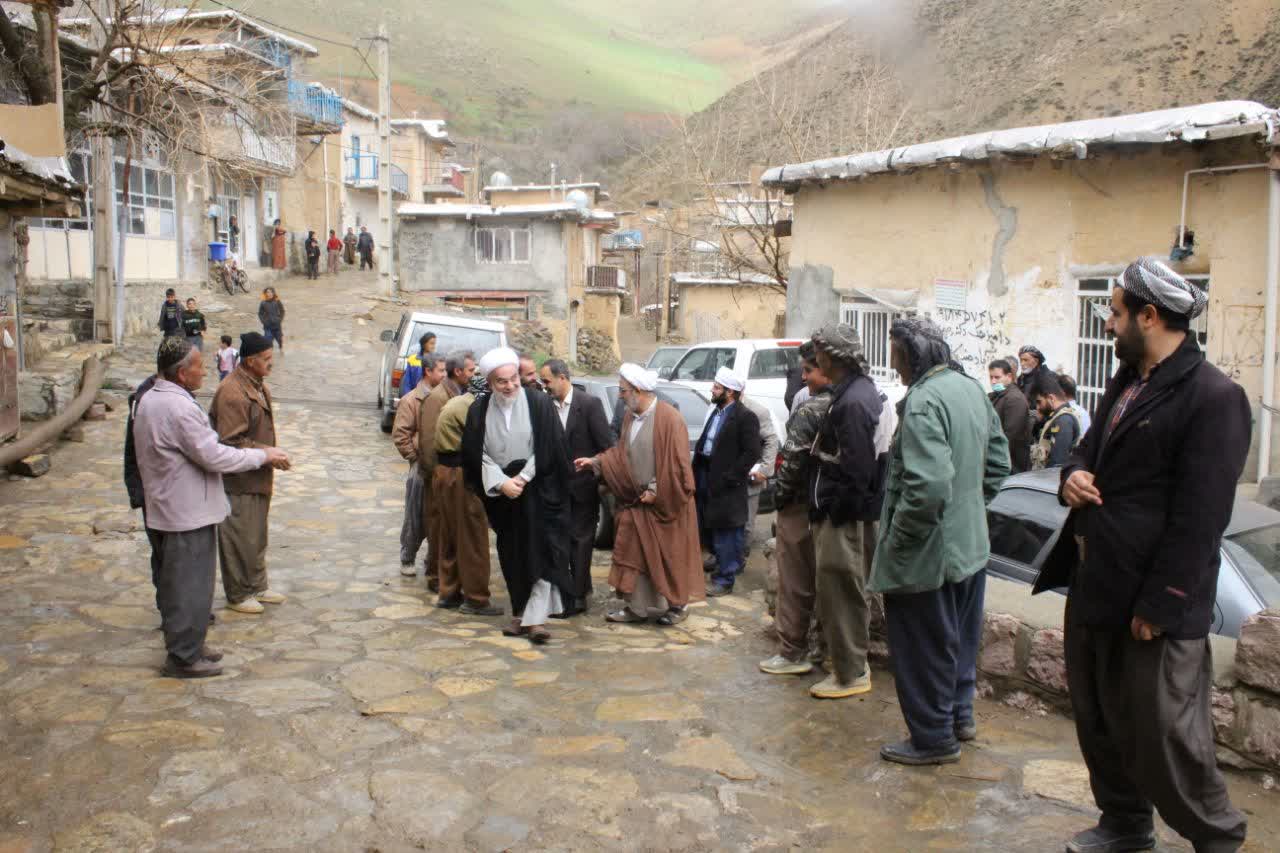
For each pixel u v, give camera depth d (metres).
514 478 6.15
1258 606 4.73
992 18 69.00
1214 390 2.99
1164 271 3.08
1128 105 55.88
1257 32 56.09
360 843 3.62
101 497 10.21
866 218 14.09
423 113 121.44
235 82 18.36
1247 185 9.62
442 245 34.72
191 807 3.84
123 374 17.55
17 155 9.95
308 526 9.82
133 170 24.95
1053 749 4.46
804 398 5.62
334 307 29.44
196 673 5.30
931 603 4.22
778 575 5.71
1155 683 3.07
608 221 38.94
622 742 4.60
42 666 5.43
